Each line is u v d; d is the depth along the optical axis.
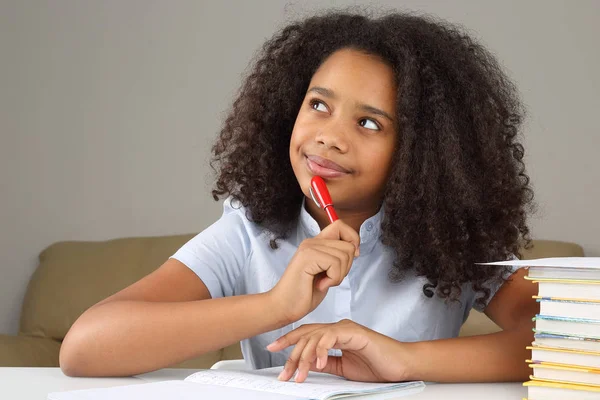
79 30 2.95
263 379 0.82
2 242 2.91
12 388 0.79
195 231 2.83
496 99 1.14
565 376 0.73
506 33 2.62
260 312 0.86
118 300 0.94
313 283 0.88
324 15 1.22
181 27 2.89
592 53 2.55
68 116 2.93
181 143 2.86
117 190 2.89
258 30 2.82
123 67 2.92
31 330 2.57
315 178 0.97
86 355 0.87
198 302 0.89
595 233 2.53
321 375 0.91
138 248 2.57
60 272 2.61
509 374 0.91
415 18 1.15
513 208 1.12
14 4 2.96
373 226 1.08
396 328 1.10
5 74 2.95
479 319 2.14
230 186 1.20
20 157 2.93
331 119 1.01
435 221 1.06
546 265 0.73
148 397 0.71
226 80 2.84
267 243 1.14
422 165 1.06
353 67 1.02
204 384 0.79
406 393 0.80
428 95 1.06
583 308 0.72
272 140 1.17
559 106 2.57
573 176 2.55
